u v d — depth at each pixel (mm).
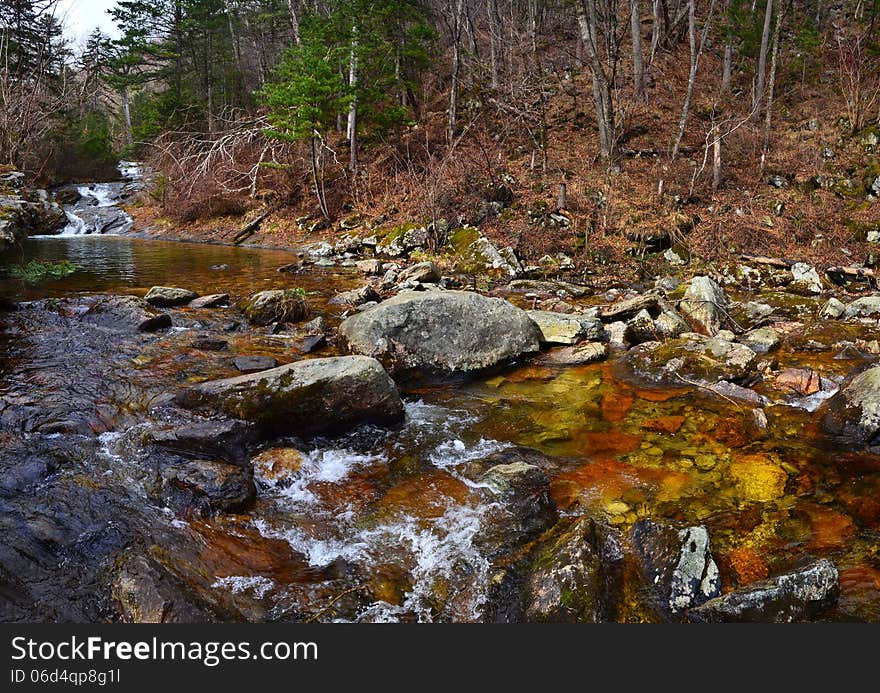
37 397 5281
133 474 4176
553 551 3396
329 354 6988
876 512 4043
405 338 6652
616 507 4152
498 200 16188
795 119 18297
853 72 18031
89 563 3248
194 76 34531
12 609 2895
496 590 3291
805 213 13875
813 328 8219
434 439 5211
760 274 11953
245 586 3260
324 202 19469
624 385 6578
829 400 5789
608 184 15602
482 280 12461
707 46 24188
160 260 14703
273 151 21484
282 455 4621
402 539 3744
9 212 13281
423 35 21797
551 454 4965
